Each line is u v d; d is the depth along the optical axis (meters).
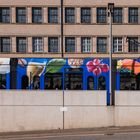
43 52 81.62
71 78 33.38
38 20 82.31
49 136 25.44
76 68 33.44
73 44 82.38
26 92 28.92
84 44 82.44
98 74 33.41
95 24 82.25
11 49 81.44
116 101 29.08
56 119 28.95
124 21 82.69
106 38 82.19
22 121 28.88
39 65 33.44
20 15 82.19
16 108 28.88
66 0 82.56
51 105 28.92
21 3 82.00
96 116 28.92
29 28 81.94
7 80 33.28
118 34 82.25
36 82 33.31
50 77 33.38
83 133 26.39
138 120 28.98
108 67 33.44
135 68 33.28
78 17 82.38
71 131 27.67
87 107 28.94
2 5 81.75
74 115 28.95
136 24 82.56
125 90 30.53
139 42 82.12
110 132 26.41
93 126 28.88
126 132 26.27
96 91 28.92
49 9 82.56
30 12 81.94
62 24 82.25
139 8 83.25
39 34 82.00
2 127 28.84
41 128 28.92
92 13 82.56
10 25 81.75
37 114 28.95
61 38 82.00
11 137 25.62
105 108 28.91
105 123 28.94
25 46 81.88
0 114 28.84
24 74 33.34
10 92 28.88
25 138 24.84
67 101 28.97
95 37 82.12
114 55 81.50
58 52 81.81
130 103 29.02
